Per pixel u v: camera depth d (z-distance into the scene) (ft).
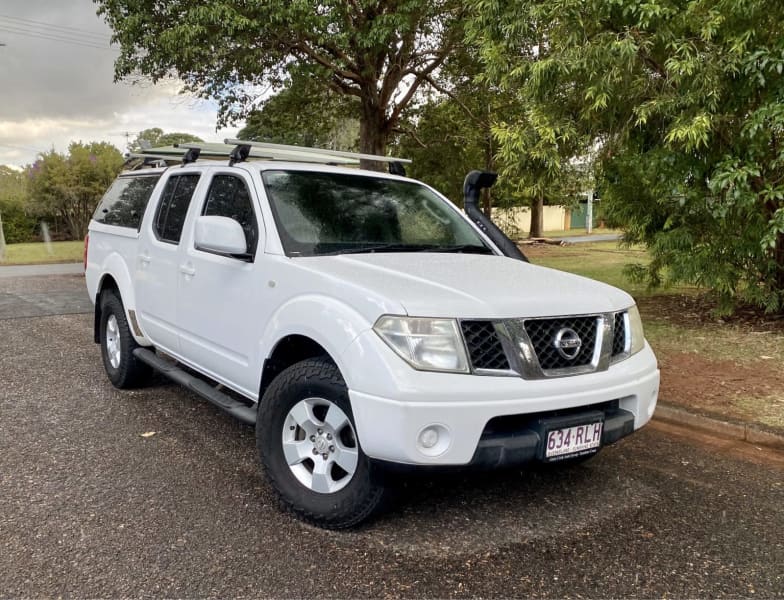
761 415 15.66
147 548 9.51
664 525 10.63
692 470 13.11
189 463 12.84
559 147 23.00
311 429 10.23
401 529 10.25
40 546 9.53
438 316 8.88
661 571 9.20
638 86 20.81
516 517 10.79
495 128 23.67
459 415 8.57
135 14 39.19
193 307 13.58
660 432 15.51
